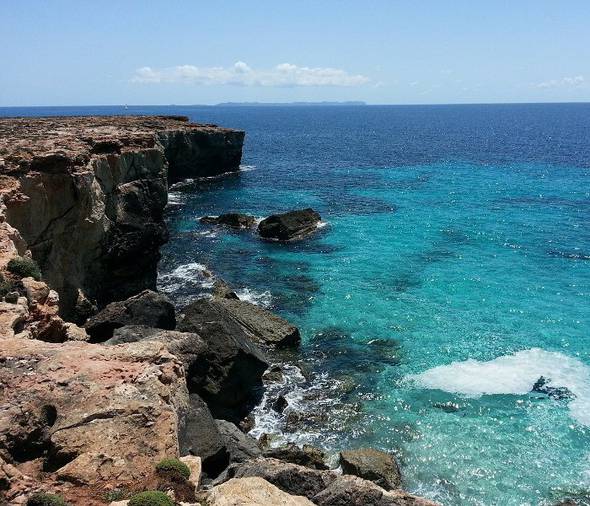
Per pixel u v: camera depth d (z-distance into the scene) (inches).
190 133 3627.0
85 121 3201.3
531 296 1635.1
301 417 1070.4
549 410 1071.6
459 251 2074.3
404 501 651.5
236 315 1371.8
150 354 701.3
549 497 852.0
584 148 5634.8
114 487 511.5
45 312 854.5
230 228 2450.8
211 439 837.2
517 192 3193.9
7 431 546.6
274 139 7401.6
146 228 1624.0
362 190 3366.1
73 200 1300.4
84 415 571.8
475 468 918.4
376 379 1202.0
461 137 7519.7
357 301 1614.2
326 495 661.3
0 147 1423.5
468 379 1189.1
